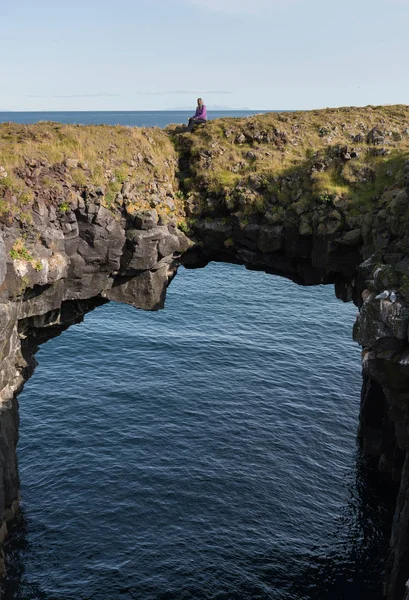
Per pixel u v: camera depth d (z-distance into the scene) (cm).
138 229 3391
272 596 2823
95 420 4269
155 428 4181
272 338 5825
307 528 3309
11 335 3055
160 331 5941
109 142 3744
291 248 3634
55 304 3250
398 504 2945
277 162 3903
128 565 2977
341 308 6781
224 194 3775
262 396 4659
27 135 3512
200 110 4366
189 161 4069
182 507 3412
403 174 3466
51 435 4075
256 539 3203
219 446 3994
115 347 5534
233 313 6519
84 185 3344
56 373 4988
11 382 3278
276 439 4103
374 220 3309
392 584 2691
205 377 4950
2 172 3089
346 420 4381
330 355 5453
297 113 4469
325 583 2925
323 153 3853
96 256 3334
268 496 3544
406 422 2806
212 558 3048
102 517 3312
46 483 3591
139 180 3669
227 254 3962
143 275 3578
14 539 3125
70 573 2914
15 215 3005
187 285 7550
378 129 3941
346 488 3662
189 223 3822
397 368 2719
